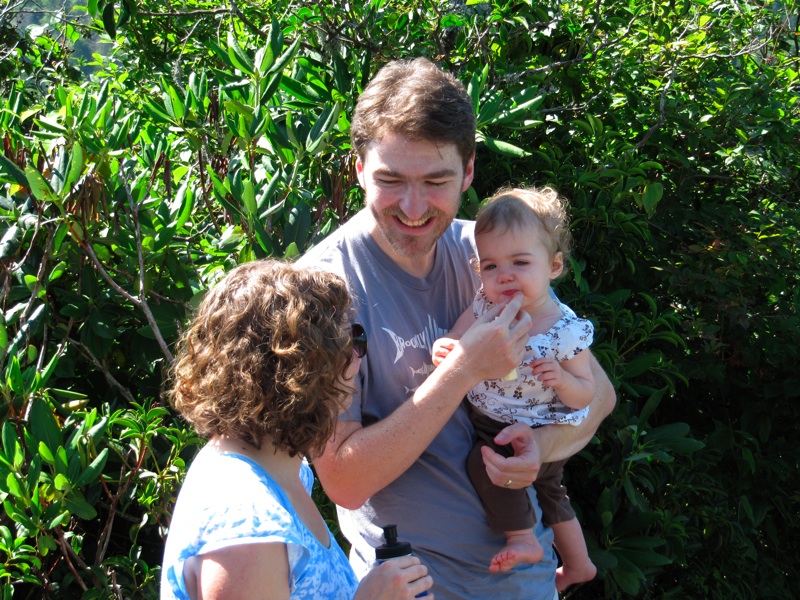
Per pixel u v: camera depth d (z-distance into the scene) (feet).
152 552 8.19
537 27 11.72
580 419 6.49
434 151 5.48
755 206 13.60
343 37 10.52
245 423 3.88
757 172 13.62
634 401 11.45
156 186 9.64
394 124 5.42
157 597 7.27
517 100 9.70
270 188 7.90
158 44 15.43
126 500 7.82
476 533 6.06
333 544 4.42
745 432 12.09
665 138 12.23
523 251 6.16
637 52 12.78
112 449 7.70
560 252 6.58
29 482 6.46
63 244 8.11
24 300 8.33
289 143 8.36
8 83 14.42
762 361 12.75
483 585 6.06
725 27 13.52
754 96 12.73
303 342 3.91
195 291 8.24
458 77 10.94
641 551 9.57
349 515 6.19
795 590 13.15
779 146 13.02
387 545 4.68
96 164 7.88
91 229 8.18
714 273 11.48
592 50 12.05
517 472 5.90
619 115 12.25
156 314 8.20
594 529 9.90
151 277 8.33
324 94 9.88
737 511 12.27
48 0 17.04
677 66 12.85
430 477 6.02
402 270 5.99
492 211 6.31
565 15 11.89
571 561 7.24
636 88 12.34
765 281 12.32
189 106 8.79
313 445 4.08
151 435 7.24
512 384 6.28
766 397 12.30
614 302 10.34
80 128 7.98
